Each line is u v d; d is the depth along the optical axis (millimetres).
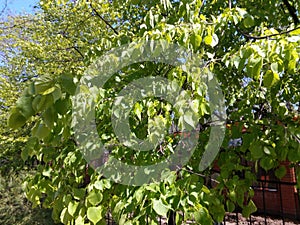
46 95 859
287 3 2846
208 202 1771
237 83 2877
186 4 1882
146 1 2680
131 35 2848
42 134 948
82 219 1840
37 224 5977
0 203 6438
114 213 1752
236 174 2318
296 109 2662
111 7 4312
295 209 6391
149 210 1586
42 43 7750
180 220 1657
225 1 2785
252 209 2033
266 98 2551
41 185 2379
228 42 2742
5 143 8312
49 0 5906
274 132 2049
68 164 2271
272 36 1728
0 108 8398
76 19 6109
